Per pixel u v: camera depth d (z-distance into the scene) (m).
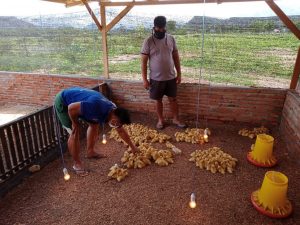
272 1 3.89
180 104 4.75
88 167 3.31
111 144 3.95
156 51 4.02
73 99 2.82
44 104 6.15
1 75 6.25
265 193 2.44
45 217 2.44
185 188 2.84
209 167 3.17
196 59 4.79
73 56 5.93
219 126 4.57
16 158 3.00
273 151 3.65
